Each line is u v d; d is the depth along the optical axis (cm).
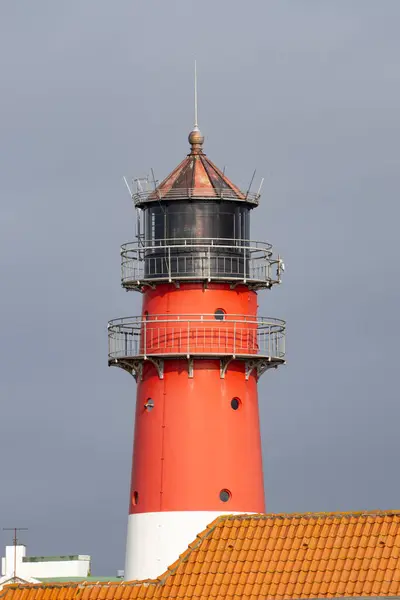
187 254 17950
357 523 15275
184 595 15238
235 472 17862
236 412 17988
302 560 15112
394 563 14775
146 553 17862
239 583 15150
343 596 14662
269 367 18362
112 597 15462
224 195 17962
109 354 18300
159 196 17988
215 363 17988
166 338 17962
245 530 15612
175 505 17788
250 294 18188
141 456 18062
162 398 17988
